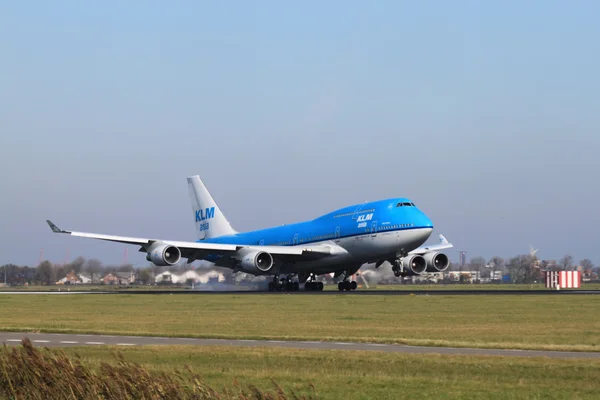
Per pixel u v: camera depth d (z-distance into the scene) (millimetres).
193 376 41500
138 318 91312
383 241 154875
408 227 152125
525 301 115250
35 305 123375
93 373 42312
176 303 124188
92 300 138750
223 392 41562
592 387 42188
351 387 43344
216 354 55750
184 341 65812
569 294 138250
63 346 62094
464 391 41875
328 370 48562
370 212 158750
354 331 72000
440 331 71375
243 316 92812
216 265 183750
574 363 49438
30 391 42594
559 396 40250
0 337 70312
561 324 77562
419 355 54250
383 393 41812
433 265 162125
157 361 52844
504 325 77000
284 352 56594
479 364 49750
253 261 161875
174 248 164000
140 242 164125
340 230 163375
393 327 75812
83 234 162500
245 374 47375
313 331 72375
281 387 43406
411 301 119312
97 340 67062
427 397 40750
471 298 125500
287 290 177750
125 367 41562
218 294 161000
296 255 164750
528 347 58188
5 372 43469
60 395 41656
